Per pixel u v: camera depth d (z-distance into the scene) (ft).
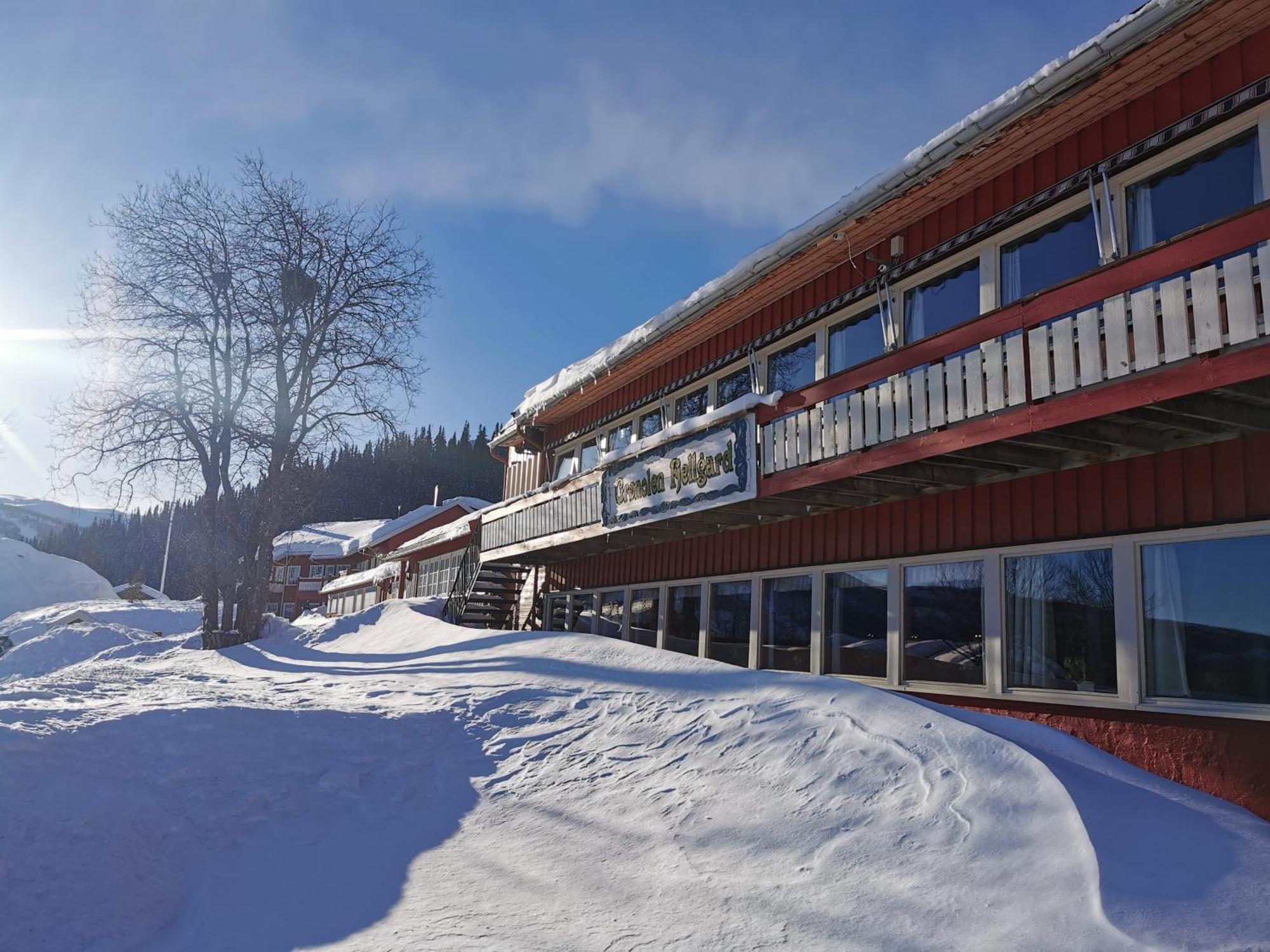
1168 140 24.61
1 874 15.61
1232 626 22.30
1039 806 15.38
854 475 29.27
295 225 87.51
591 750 24.95
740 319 44.86
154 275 83.30
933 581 31.96
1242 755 21.43
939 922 12.94
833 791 18.31
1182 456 23.72
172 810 19.95
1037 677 27.37
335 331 88.84
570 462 66.08
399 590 127.03
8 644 160.56
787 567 40.01
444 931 14.73
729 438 36.04
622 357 50.93
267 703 31.01
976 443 24.68
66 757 20.80
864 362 29.19
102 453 79.71
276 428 86.28
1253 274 17.97
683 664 30.71
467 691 33.88
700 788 20.38
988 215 30.55
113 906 15.81
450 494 427.74
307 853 19.19
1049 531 27.37
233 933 15.40
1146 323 19.97
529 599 70.28
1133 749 23.90
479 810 21.83
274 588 216.95
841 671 35.91
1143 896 12.55
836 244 36.11
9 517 520.83
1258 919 12.05
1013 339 23.59
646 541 51.29
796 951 12.80
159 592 271.49
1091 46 23.48
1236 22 22.47
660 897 15.39
